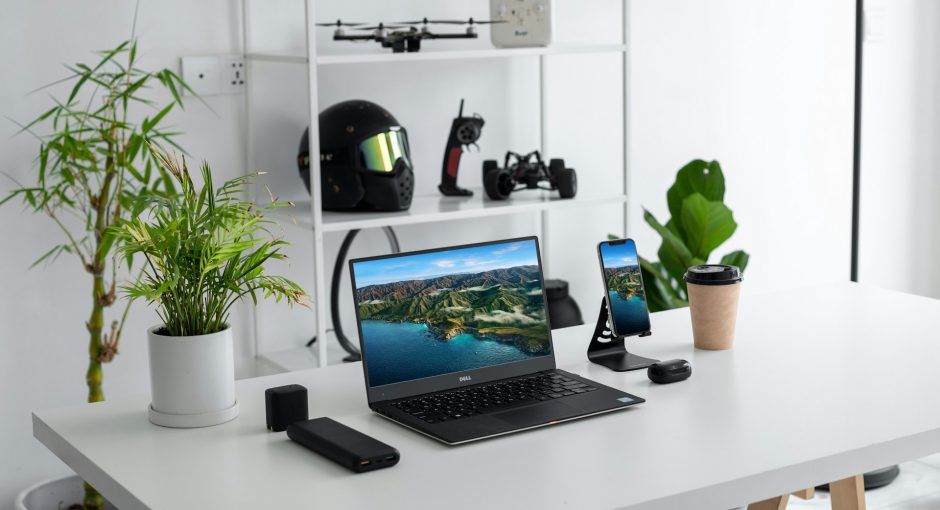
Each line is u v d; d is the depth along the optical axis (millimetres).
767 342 1906
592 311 3465
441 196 3025
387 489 1277
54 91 2541
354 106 2701
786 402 1571
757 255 3748
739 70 3582
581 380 1669
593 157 3373
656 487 1266
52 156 2549
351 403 1628
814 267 3855
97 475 1386
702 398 1600
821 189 3814
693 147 3543
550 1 2855
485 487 1276
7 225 2525
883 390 1617
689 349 1882
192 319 1540
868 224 3953
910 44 3904
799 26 3672
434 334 1633
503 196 2945
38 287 2582
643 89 3418
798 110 3721
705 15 3488
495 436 1450
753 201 3697
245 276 1550
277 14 2805
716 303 1842
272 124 2840
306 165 2660
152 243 1493
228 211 1584
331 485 1295
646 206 3494
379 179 2676
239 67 2764
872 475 2857
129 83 2469
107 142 2438
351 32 2916
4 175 2508
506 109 3209
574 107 3311
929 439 1449
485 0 3119
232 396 1571
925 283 4086
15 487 2625
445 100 3100
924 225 4074
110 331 2670
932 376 1684
